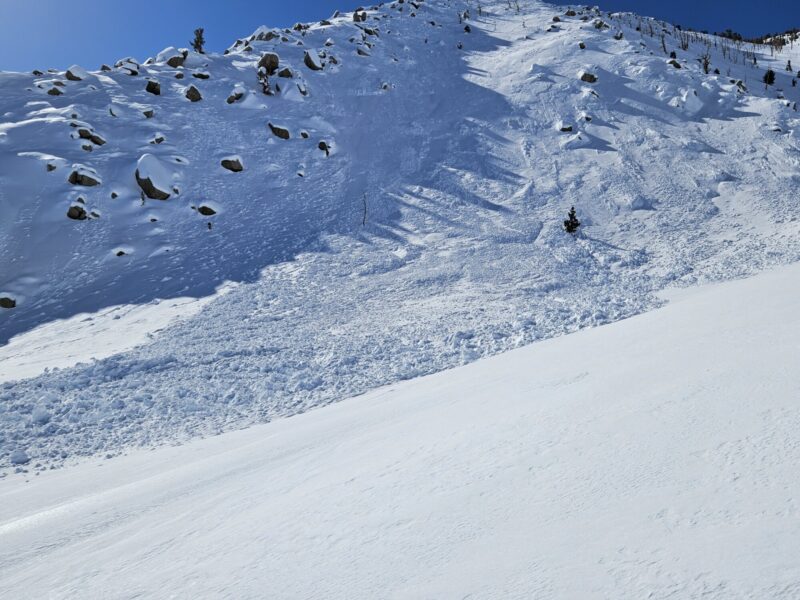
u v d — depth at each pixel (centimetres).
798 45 7881
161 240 2802
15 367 1636
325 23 6712
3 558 415
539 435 294
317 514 273
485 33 6562
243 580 218
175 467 723
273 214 3077
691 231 2708
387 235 2819
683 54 5916
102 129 3578
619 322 1000
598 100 4388
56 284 2456
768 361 310
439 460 303
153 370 1414
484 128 4150
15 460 920
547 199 3177
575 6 7800
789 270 925
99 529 439
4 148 3192
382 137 4116
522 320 1664
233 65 4922
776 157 3375
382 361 1422
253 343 1623
